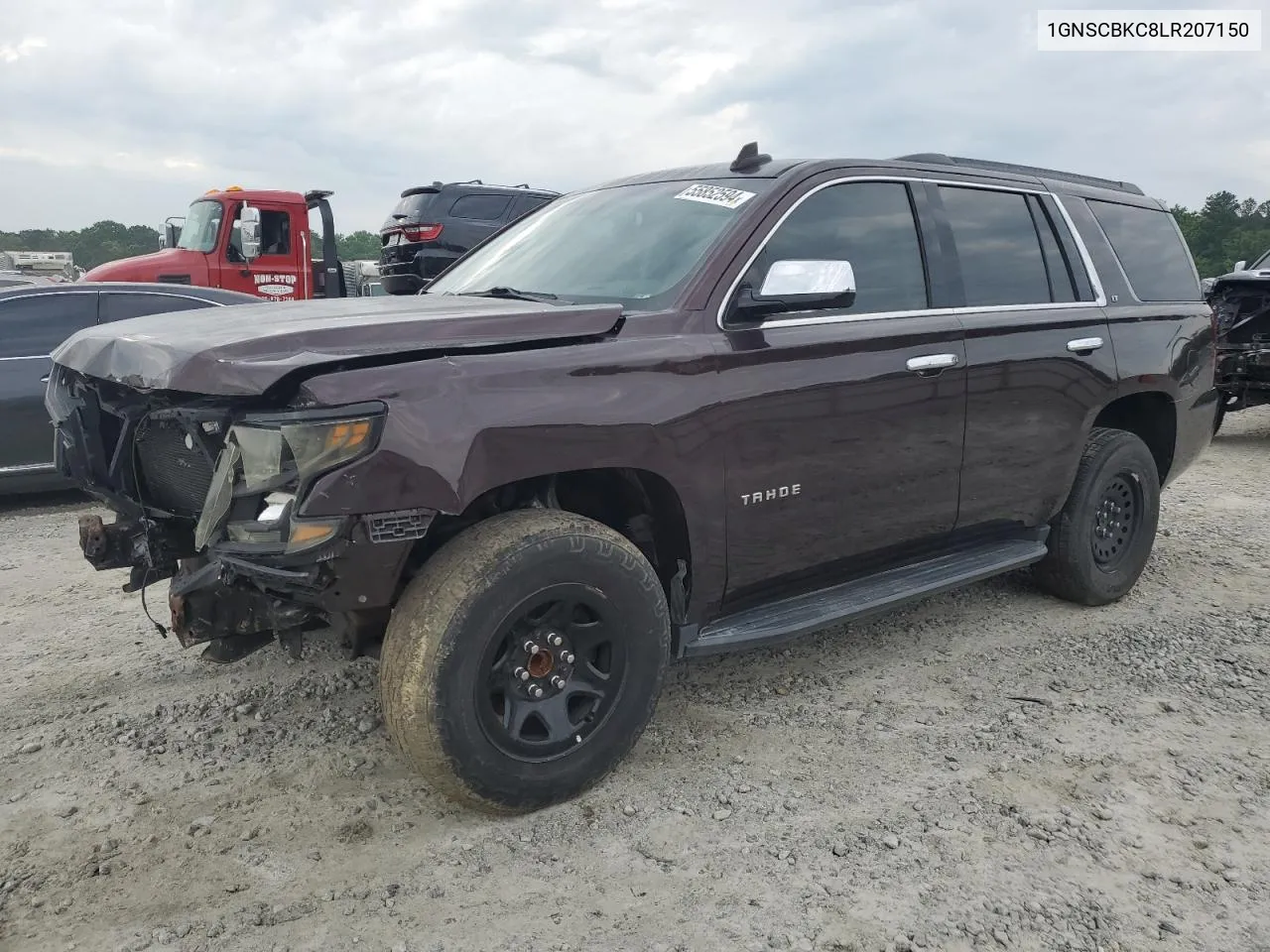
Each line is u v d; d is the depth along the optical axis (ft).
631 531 11.00
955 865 8.75
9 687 12.49
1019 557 14.06
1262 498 23.85
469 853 8.88
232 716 11.56
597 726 9.67
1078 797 9.89
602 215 12.79
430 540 9.48
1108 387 14.74
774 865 8.73
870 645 14.02
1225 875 8.68
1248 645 14.16
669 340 10.06
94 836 9.12
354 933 7.80
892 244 12.38
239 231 42.06
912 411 12.09
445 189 42.47
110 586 16.90
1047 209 14.69
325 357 8.20
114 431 10.80
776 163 12.07
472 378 8.68
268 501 8.32
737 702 12.05
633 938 7.77
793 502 11.11
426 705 8.55
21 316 22.98
